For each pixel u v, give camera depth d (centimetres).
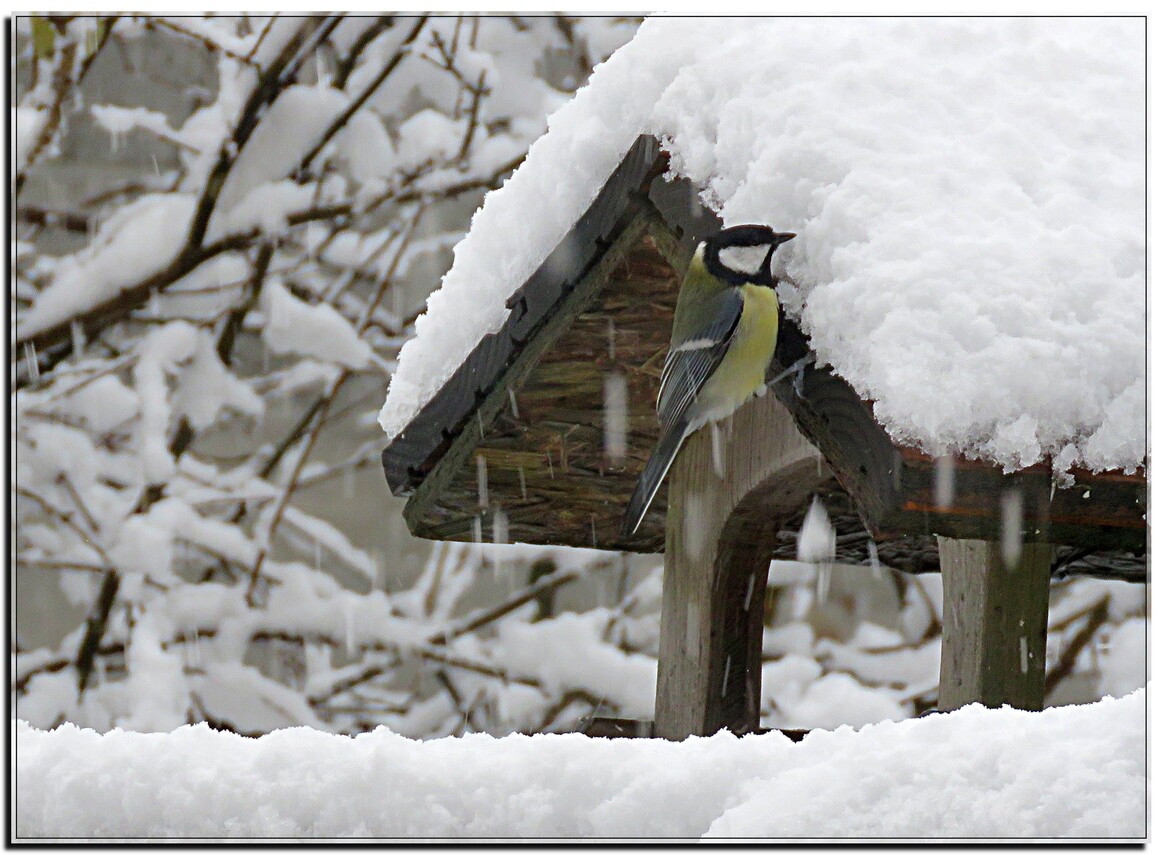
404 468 805
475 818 452
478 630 1460
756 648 750
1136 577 786
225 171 1454
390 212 1567
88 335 1455
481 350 727
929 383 449
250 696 1345
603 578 1466
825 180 530
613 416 738
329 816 459
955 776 410
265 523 1398
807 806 411
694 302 622
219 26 1495
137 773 478
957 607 712
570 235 662
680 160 599
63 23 1410
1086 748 410
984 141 546
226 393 1446
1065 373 452
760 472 688
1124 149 555
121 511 1395
